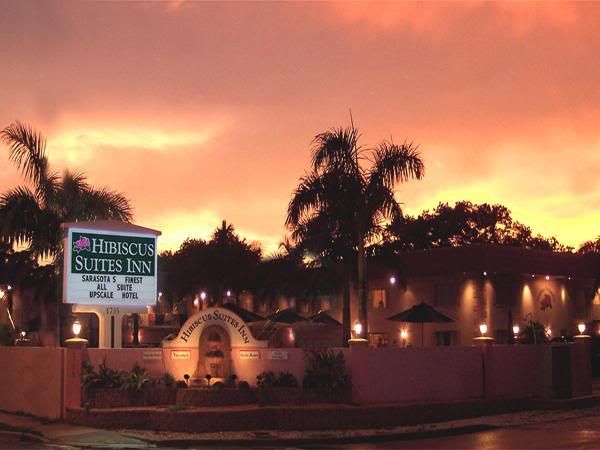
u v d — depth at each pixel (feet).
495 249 140.15
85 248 84.84
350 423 72.38
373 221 103.45
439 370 80.79
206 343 78.18
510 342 135.13
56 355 75.92
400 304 149.38
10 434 70.59
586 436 66.54
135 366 75.36
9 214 96.63
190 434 68.23
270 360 77.00
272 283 158.30
